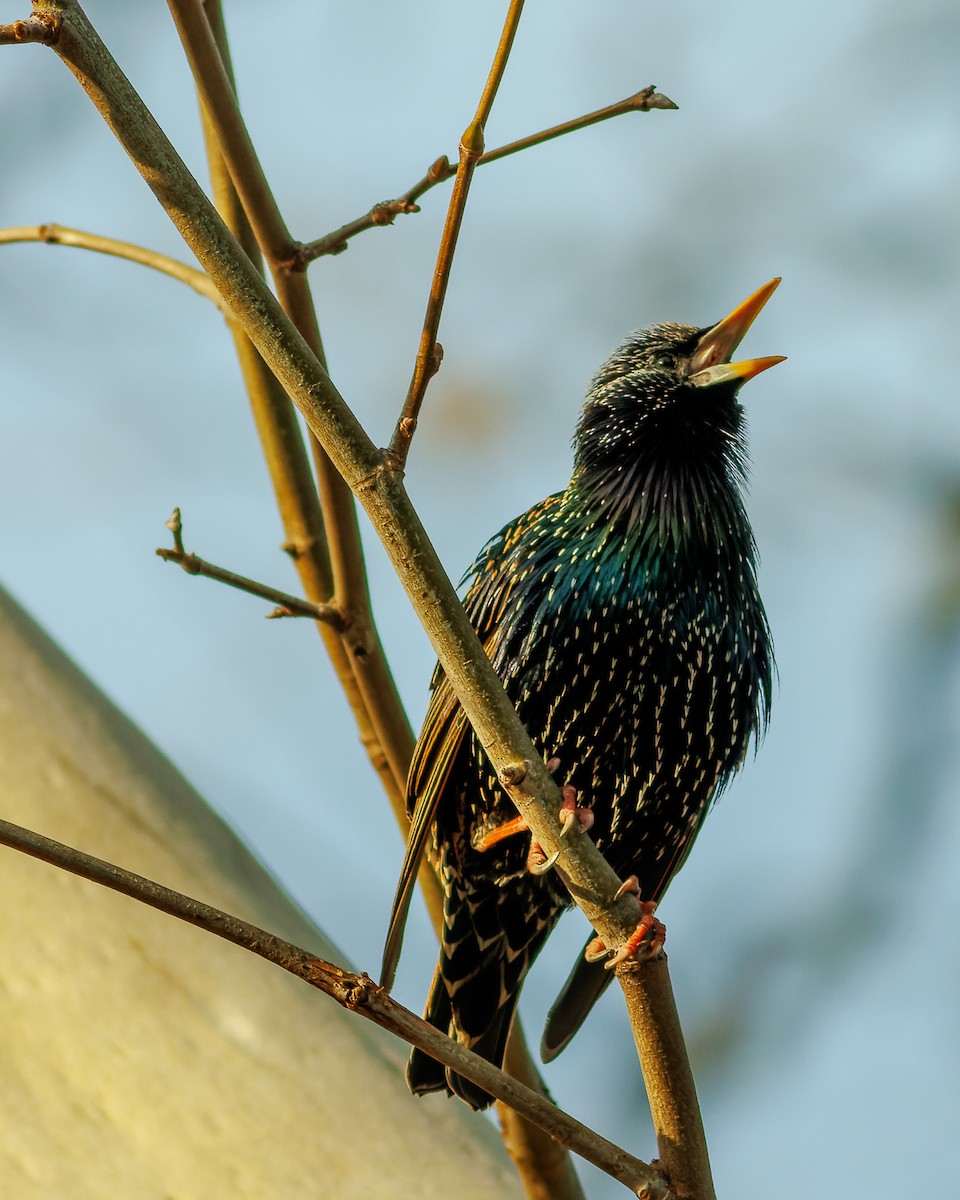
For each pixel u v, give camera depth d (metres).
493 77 5.77
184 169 5.90
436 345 5.92
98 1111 8.23
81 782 9.21
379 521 5.95
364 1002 5.57
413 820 9.09
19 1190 7.94
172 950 8.75
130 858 8.98
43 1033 8.44
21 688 9.52
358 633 8.34
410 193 7.64
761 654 10.27
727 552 10.09
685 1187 6.21
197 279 8.74
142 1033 8.47
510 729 6.11
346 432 5.91
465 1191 8.20
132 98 5.81
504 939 10.19
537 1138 8.07
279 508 8.76
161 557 7.77
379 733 8.66
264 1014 8.63
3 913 8.76
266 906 9.21
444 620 6.01
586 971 9.61
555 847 6.18
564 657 9.78
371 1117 8.38
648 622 9.71
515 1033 9.38
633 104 7.23
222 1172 8.05
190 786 9.77
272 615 8.20
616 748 9.98
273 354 5.93
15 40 5.64
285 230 7.77
